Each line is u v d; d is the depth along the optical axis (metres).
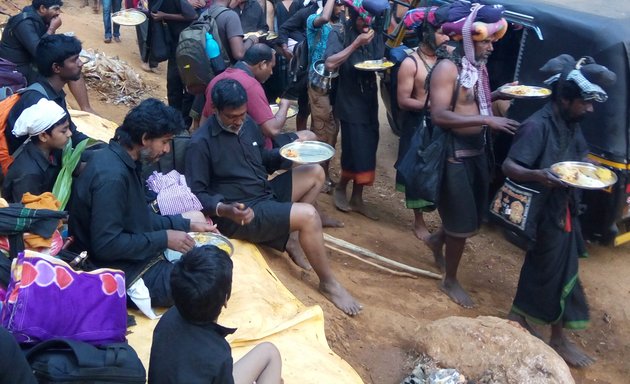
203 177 4.79
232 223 4.81
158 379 2.73
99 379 2.87
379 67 6.25
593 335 5.61
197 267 2.71
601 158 5.75
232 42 6.71
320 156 5.06
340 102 6.59
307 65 7.29
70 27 12.52
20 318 3.06
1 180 4.91
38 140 4.05
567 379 4.08
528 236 4.75
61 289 3.17
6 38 6.17
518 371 4.10
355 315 4.85
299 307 4.44
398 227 7.05
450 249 5.51
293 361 3.83
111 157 3.72
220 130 4.76
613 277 6.29
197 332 2.75
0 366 2.35
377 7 6.21
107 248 3.65
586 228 5.97
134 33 13.09
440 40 5.98
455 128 4.98
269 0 10.27
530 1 6.52
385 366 4.43
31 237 3.52
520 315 5.13
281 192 5.16
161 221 4.19
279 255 5.29
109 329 3.26
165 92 9.95
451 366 4.28
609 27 5.73
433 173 5.16
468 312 5.50
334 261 5.75
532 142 4.66
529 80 6.32
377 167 8.73
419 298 5.52
